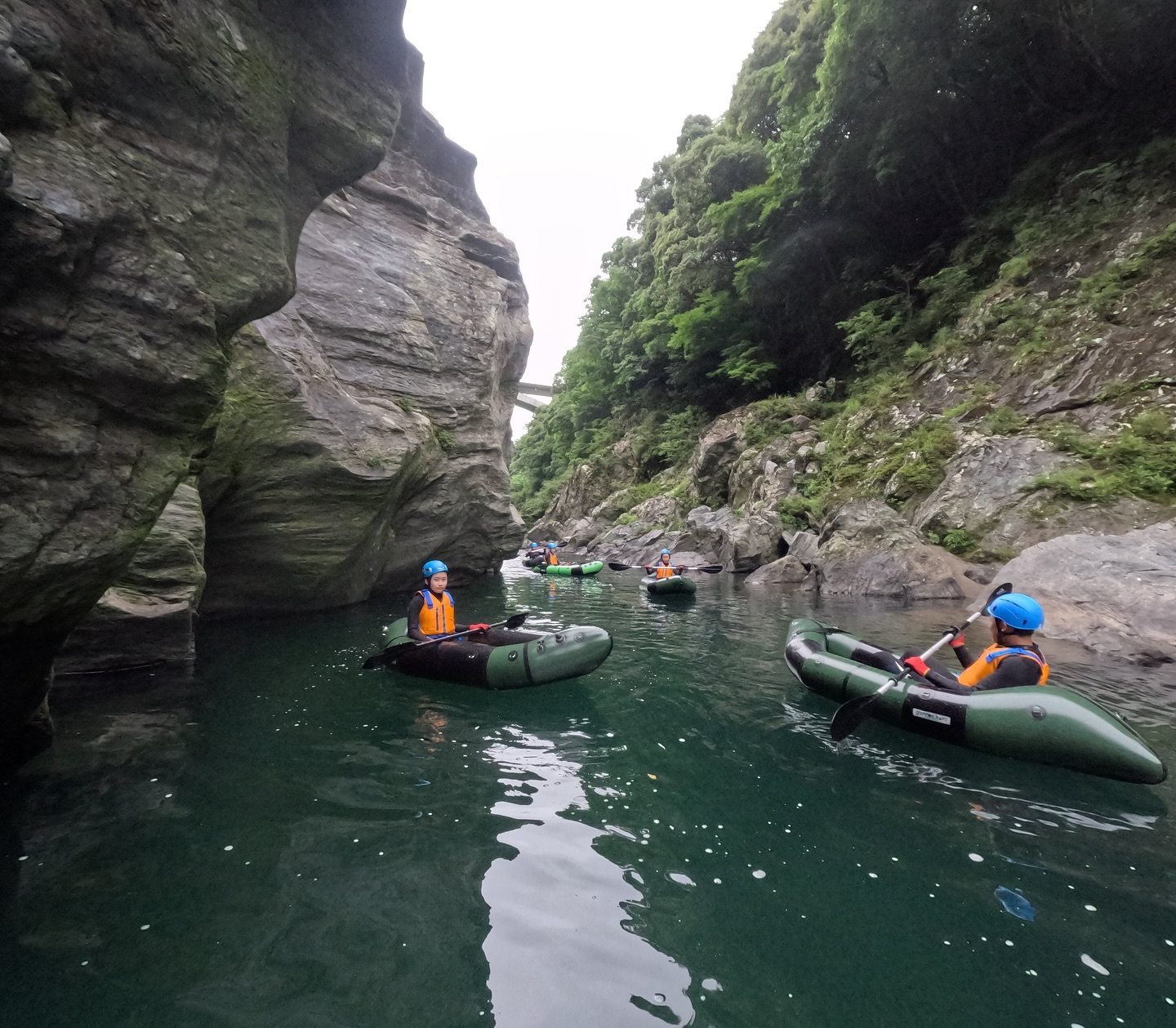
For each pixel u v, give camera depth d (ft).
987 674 12.34
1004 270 44.88
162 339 7.57
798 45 61.26
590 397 110.52
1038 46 46.85
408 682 16.12
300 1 9.14
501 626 18.81
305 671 16.89
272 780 10.03
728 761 10.98
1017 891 7.12
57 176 6.32
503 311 41.91
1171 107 41.70
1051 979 5.72
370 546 28.63
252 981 5.59
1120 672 15.49
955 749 11.51
